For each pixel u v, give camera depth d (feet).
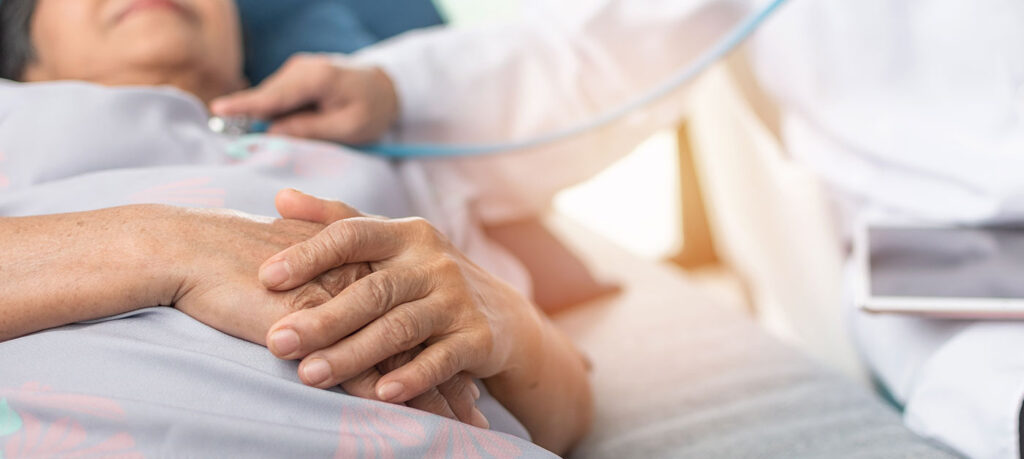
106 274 2.11
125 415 1.90
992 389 2.93
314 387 2.03
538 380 2.63
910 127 3.56
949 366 3.10
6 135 2.71
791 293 5.08
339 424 2.02
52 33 3.55
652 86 4.20
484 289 2.41
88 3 3.47
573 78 4.09
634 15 4.06
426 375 2.07
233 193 2.64
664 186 6.70
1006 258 3.11
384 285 2.08
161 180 2.62
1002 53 3.34
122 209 2.23
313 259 2.08
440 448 2.08
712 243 6.95
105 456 1.89
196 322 2.15
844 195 3.99
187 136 2.96
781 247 5.05
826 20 3.77
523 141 3.97
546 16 4.20
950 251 3.19
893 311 2.92
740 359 3.72
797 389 3.45
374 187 3.13
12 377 1.99
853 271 3.87
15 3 3.66
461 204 4.07
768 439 3.12
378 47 4.27
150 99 2.94
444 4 5.24
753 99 4.47
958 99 3.47
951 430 3.03
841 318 4.62
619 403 3.49
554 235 4.60
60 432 1.91
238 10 4.63
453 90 4.00
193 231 2.21
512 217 4.43
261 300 2.11
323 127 3.52
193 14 3.60
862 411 3.29
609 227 6.73
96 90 2.87
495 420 2.50
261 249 2.21
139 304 2.14
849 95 3.76
